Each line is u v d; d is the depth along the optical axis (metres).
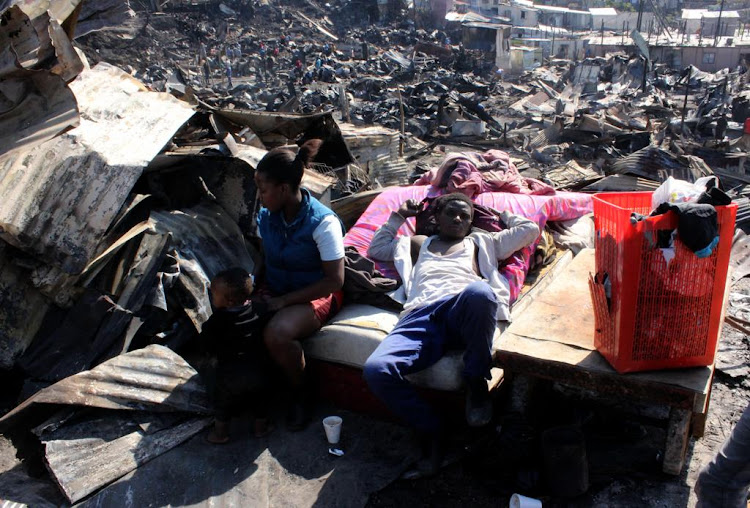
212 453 3.28
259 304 3.26
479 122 20.92
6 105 4.37
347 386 3.59
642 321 2.71
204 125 5.95
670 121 23.52
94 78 5.09
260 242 4.87
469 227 3.79
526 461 3.04
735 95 32.34
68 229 3.81
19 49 4.46
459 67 44.31
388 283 3.76
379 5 58.09
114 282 3.98
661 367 2.83
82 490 2.97
